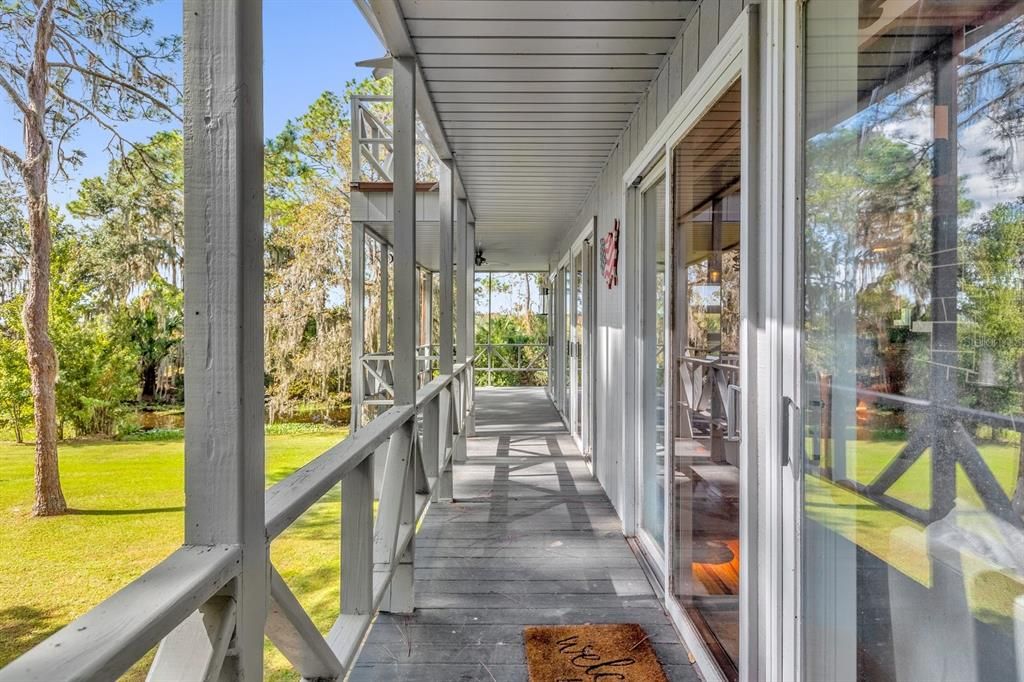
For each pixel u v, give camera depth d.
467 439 6.59
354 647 1.52
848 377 1.24
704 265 2.14
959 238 0.93
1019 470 0.82
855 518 1.21
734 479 1.87
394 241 2.47
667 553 2.42
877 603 1.14
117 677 0.57
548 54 2.57
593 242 4.96
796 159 1.40
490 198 5.56
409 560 2.41
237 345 0.87
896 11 1.08
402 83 2.51
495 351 14.88
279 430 9.78
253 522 0.90
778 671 1.45
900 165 1.08
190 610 0.71
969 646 0.92
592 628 2.29
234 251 0.87
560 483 4.56
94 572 2.13
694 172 2.25
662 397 2.86
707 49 2.04
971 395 0.91
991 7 0.87
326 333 11.78
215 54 0.88
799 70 1.39
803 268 1.39
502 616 2.38
